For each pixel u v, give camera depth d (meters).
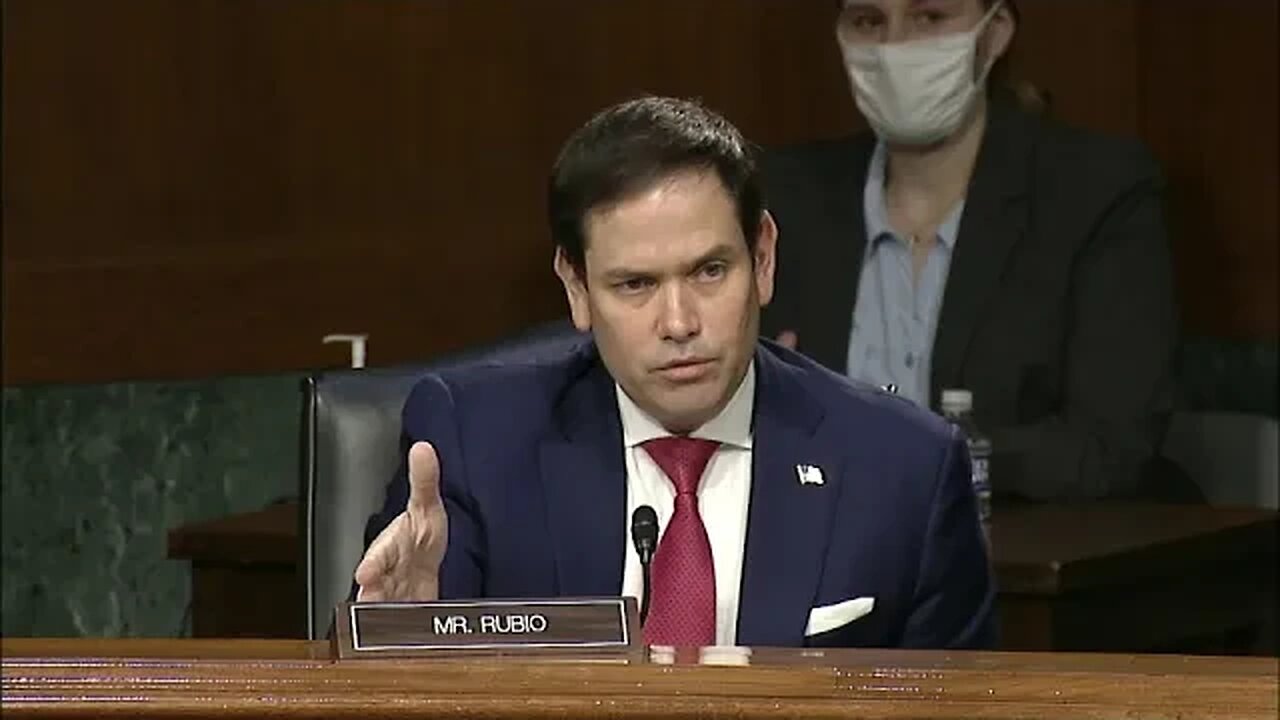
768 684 5.66
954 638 8.89
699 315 7.95
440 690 5.65
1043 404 16.03
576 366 9.02
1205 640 14.35
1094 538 14.00
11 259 16.59
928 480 8.82
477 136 18.75
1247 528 14.59
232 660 5.96
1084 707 5.60
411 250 18.41
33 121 16.69
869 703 5.61
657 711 5.60
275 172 17.78
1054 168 16.30
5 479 16.70
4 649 6.50
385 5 18.28
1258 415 18.36
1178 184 20.33
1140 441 15.91
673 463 8.61
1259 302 20.05
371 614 6.16
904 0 15.84
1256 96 20.05
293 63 17.88
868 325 16.20
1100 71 20.30
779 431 8.77
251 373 17.67
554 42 19.00
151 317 17.19
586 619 6.18
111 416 17.11
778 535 8.61
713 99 19.38
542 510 8.70
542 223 19.05
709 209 7.89
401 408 9.38
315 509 9.27
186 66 17.36
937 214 16.20
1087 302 16.11
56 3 16.78
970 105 16.03
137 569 17.20
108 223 17.03
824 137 19.73
